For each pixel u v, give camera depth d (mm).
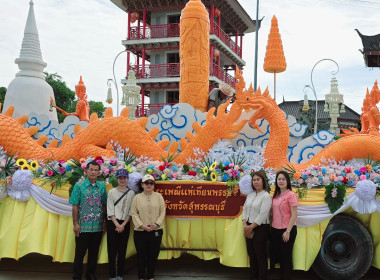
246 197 4328
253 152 5375
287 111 34250
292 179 4453
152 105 26656
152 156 5102
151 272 4172
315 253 4266
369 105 5859
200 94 6551
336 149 4957
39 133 6277
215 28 26625
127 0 27266
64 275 4727
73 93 29172
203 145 5051
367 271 4859
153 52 27703
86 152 4941
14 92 7316
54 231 4512
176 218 4488
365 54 22266
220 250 4441
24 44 7594
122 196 4164
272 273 4711
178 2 26766
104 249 4410
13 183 4492
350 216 4547
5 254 4438
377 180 4367
